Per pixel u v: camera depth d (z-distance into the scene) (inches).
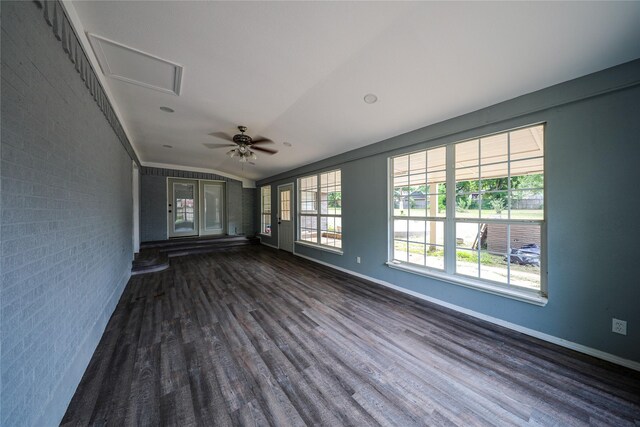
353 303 117.1
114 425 50.5
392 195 141.3
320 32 69.9
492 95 89.0
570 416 53.6
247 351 77.4
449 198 112.5
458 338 85.3
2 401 35.0
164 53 79.4
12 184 38.4
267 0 60.0
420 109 104.7
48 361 48.2
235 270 179.8
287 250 253.8
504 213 96.7
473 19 61.7
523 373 67.2
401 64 80.9
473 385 62.9
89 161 77.8
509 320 92.0
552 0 54.9
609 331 71.7
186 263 202.2
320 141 155.6
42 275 46.9
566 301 78.9
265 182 294.2
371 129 130.0
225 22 66.7
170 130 151.9
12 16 38.5
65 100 59.0
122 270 134.7
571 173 77.3
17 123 39.9
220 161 245.0
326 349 78.7
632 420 52.5
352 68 85.4
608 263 71.5
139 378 64.6
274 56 80.7
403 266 131.3
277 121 133.2
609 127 70.8
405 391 60.9
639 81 65.0
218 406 55.7
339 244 185.6
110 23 66.8
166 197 262.4
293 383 63.4
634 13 55.1
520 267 94.9
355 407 55.9
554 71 74.2
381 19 64.9
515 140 96.3
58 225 54.3
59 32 54.2
